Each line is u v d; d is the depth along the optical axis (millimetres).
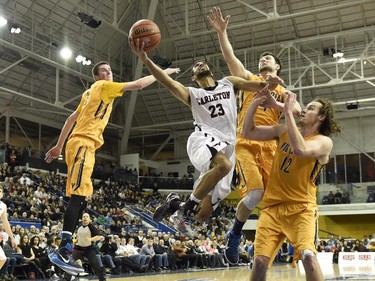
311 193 4457
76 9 26953
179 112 35875
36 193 21422
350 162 33500
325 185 32344
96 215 22438
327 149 4293
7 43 23406
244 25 26359
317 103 4602
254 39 30750
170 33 31109
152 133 38250
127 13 29266
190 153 4520
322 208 31297
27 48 26266
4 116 29438
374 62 29656
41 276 13469
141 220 24922
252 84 4637
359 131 33406
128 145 39500
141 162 36219
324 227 33000
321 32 29672
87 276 14086
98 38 29750
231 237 5227
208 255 19875
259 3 28344
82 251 9547
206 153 4367
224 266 20938
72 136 5578
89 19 25031
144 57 4324
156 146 38719
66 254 5281
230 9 29031
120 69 32250
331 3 27547
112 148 35781
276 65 5469
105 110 5660
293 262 4480
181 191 34188
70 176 5449
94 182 29172
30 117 31047
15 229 14461
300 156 4148
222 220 28938
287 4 28016
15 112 29938
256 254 4434
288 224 4418
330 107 4559
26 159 26203
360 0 27062
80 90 31938
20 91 29156
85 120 5582
